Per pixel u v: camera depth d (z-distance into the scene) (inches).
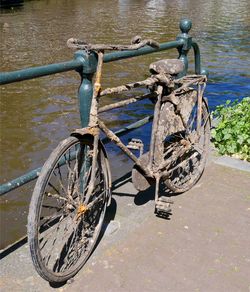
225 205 149.6
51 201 183.5
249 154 185.2
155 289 111.0
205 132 169.5
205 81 160.9
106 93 118.3
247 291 111.3
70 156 121.3
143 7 1151.6
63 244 123.4
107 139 145.3
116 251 123.7
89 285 111.5
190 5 1213.7
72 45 116.0
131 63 472.4
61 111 338.6
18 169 250.7
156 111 139.2
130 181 163.9
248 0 1350.9
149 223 136.9
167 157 150.0
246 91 384.2
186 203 149.8
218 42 593.6
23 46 586.2
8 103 356.2
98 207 126.0
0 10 1024.2
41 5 1165.1
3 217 201.3
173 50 522.9
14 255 119.3
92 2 1283.2
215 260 122.0
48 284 110.6
